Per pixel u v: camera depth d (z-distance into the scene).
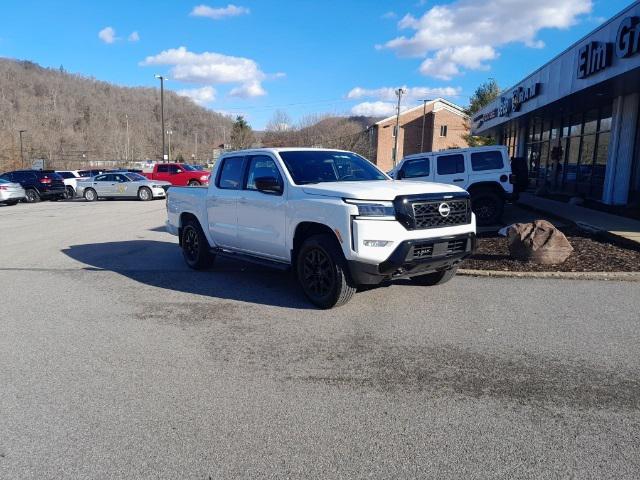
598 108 17.25
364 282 5.37
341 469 2.79
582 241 9.52
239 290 6.80
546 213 13.62
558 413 3.38
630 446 2.97
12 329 5.27
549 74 16.59
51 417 3.42
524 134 26.03
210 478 2.73
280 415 3.40
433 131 58.06
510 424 3.24
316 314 5.64
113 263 8.89
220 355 4.48
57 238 12.14
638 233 9.45
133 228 14.05
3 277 7.80
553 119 21.83
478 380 3.90
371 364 4.24
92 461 2.90
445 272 6.50
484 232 11.31
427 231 5.41
